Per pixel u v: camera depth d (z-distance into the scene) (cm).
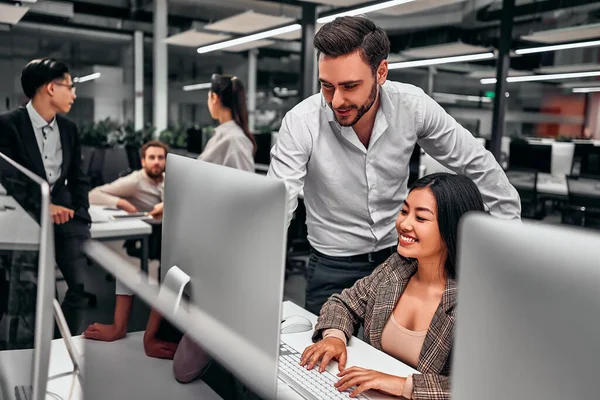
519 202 165
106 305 110
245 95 296
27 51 746
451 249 118
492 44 727
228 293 90
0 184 98
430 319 122
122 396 84
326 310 137
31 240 76
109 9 814
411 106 152
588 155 525
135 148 571
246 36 688
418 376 104
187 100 928
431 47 730
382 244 169
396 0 478
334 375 112
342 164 157
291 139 156
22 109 246
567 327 48
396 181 163
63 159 256
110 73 844
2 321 88
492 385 55
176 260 108
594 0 586
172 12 854
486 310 55
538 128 1145
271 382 82
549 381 49
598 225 454
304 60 599
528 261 51
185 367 92
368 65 125
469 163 158
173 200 110
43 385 74
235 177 90
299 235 440
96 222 290
